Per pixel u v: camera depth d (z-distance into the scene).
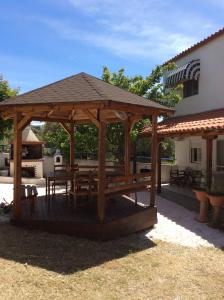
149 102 12.59
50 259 8.93
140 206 13.02
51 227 11.05
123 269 8.49
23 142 25.44
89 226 10.70
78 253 9.46
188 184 21.17
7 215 13.00
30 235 10.73
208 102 19.64
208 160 14.13
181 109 22.66
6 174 25.67
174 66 22.38
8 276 7.80
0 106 11.27
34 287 7.32
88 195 13.14
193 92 21.44
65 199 14.31
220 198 12.34
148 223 12.41
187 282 7.85
